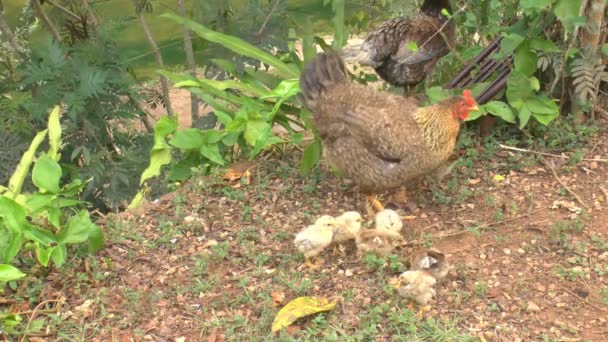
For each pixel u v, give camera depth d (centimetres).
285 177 625
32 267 510
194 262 521
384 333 442
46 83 770
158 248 538
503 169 621
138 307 474
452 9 716
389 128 510
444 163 570
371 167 525
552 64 654
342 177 597
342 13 716
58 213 509
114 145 868
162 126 620
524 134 657
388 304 465
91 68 748
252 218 572
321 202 592
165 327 460
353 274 499
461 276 493
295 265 512
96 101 802
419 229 550
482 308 465
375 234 500
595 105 675
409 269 497
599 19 618
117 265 517
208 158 625
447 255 516
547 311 463
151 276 507
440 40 682
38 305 473
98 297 479
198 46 883
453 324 447
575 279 489
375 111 517
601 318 457
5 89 827
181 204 593
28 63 821
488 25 693
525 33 641
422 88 773
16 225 465
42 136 558
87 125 799
